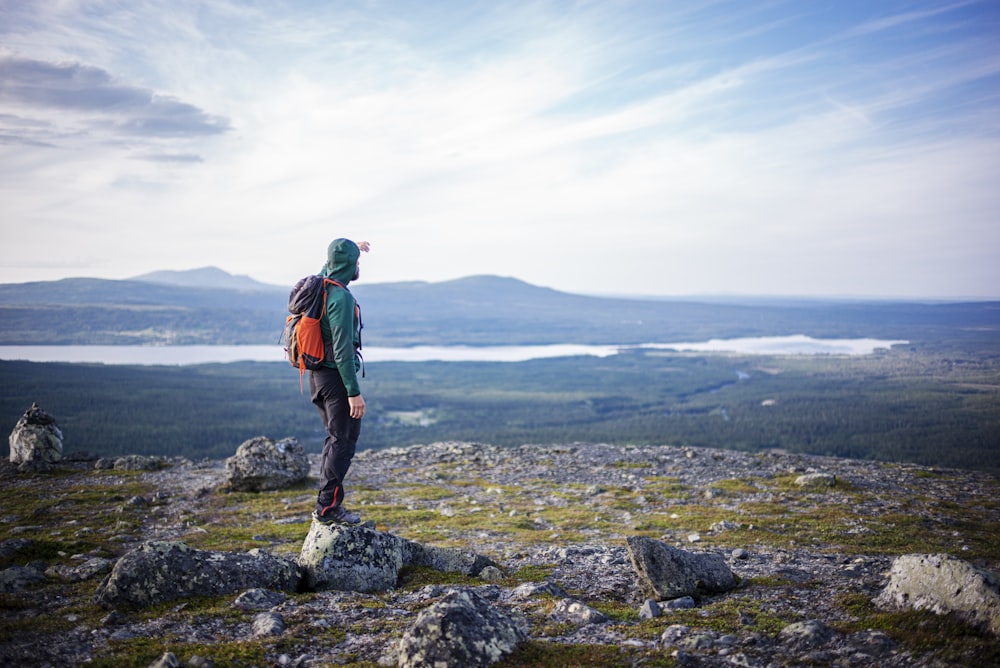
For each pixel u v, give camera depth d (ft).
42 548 35.47
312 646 18.93
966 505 56.65
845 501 58.03
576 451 92.53
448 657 16.69
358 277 25.94
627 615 22.21
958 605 18.28
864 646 17.29
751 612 21.33
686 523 48.96
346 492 66.54
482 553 36.50
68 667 16.90
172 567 23.03
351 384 24.41
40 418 78.95
